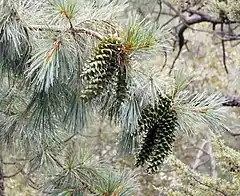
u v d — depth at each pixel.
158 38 0.80
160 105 0.86
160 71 0.86
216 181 1.54
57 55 0.81
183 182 1.90
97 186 1.09
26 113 1.08
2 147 1.39
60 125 1.10
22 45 0.89
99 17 0.85
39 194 1.25
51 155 1.39
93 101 0.95
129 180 1.09
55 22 0.86
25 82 0.97
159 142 0.87
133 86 0.81
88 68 0.76
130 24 0.79
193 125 0.91
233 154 1.50
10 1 0.83
